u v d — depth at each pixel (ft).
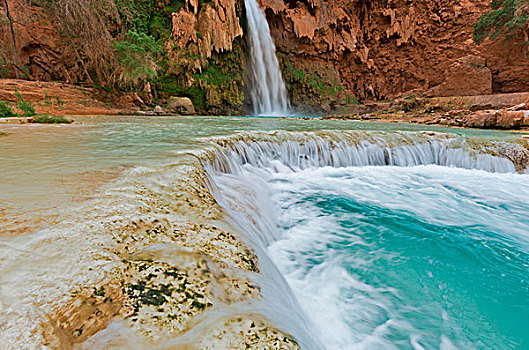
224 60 103.45
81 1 67.92
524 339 7.45
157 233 5.67
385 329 7.51
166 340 3.30
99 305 3.62
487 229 14.92
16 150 13.75
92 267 4.20
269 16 117.19
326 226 14.49
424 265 10.99
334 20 123.34
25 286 3.61
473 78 88.48
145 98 82.17
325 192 19.90
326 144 26.50
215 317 3.77
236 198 12.61
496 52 97.71
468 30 112.68
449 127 48.73
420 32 123.44
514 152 28.35
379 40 132.05
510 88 96.02
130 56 74.59
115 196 7.02
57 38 78.54
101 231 5.22
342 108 124.26
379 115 74.79
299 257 11.22
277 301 5.17
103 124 35.53
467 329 7.73
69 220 5.49
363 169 26.50
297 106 129.49
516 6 86.89
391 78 135.13
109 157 12.13
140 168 9.99
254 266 5.80
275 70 123.54
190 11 92.84
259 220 12.58
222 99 100.48
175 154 13.25
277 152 24.18
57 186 7.61
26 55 74.43
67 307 3.46
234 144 20.65
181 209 7.09
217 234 6.26
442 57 120.16
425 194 20.53
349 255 11.53
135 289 3.98
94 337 3.26
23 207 5.97
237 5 102.47
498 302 8.91
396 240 13.14
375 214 16.40
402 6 123.75
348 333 7.32
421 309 8.42
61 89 65.57
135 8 89.15
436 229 14.64
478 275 10.42
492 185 23.16
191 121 47.65
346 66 135.95
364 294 9.02
